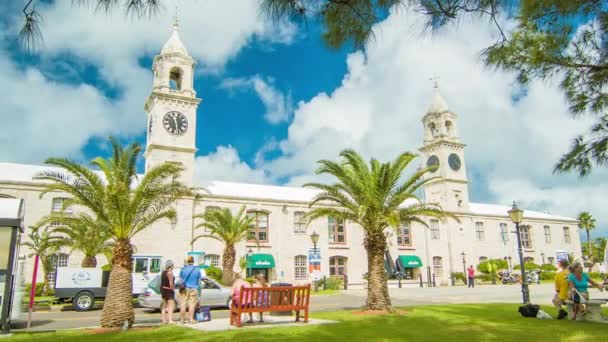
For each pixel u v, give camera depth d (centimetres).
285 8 498
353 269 4788
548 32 701
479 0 539
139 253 3762
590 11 656
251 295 1273
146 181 1557
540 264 6066
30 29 375
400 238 5225
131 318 1394
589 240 7475
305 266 4550
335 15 575
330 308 2141
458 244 5531
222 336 1026
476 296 2836
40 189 3509
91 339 1052
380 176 1880
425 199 5938
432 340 952
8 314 1235
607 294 2602
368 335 1034
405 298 2769
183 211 4038
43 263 2995
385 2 539
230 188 4662
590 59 744
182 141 4256
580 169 805
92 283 2253
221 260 4141
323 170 1998
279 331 1111
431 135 6091
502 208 6581
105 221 1529
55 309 2267
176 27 4609
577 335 972
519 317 1429
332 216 2027
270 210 4509
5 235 1237
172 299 1402
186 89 4412
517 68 723
